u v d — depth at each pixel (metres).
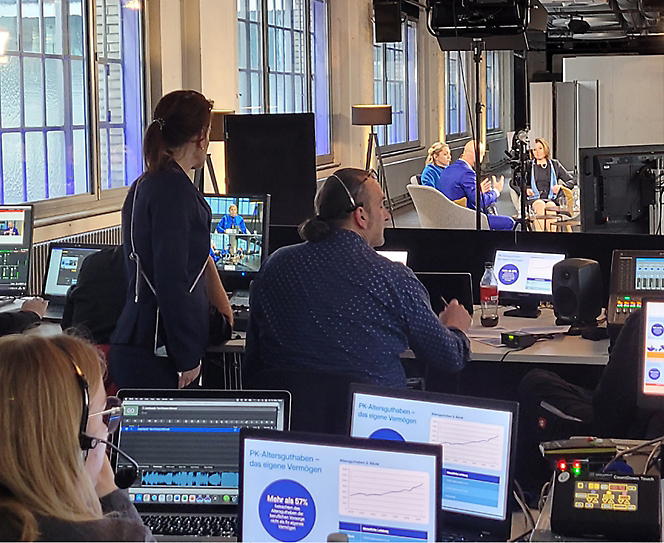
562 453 2.14
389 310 2.83
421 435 2.01
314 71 10.80
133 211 3.25
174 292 3.15
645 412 2.85
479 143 5.37
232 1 7.91
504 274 4.33
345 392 2.54
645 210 5.04
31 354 1.32
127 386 3.27
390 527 1.69
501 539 1.95
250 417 2.14
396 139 13.64
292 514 1.73
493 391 4.47
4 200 5.57
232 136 6.41
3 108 5.53
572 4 12.79
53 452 1.27
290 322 2.87
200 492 2.12
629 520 1.83
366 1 11.47
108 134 6.63
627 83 12.65
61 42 6.05
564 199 8.59
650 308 2.62
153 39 7.01
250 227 4.42
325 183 2.95
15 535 1.21
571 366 4.39
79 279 3.65
